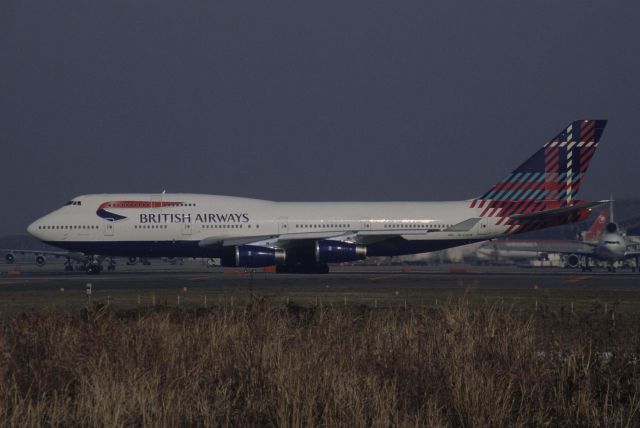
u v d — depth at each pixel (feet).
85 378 210.79
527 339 241.76
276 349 227.40
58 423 189.57
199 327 265.75
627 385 209.46
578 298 495.41
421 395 205.67
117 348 237.45
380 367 222.48
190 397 204.64
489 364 222.48
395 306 421.59
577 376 208.85
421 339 244.22
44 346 247.50
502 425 191.21
